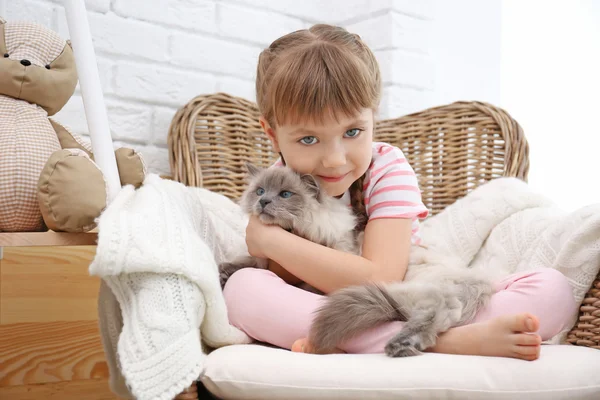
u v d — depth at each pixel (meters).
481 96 2.30
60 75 1.23
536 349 0.93
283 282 1.14
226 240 1.45
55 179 0.98
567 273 1.15
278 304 1.08
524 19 2.34
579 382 0.92
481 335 0.96
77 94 1.64
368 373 0.87
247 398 0.90
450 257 1.42
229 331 1.03
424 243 1.53
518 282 1.07
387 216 1.27
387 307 1.01
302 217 1.24
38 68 1.18
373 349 1.01
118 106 1.69
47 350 1.58
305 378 0.88
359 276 1.17
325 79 1.15
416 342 0.95
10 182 1.04
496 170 1.78
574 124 2.21
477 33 2.29
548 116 2.28
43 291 1.58
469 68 2.27
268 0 1.98
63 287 1.61
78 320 1.63
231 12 1.90
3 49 1.18
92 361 1.64
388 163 1.35
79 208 0.98
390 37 2.01
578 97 2.20
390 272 1.20
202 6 1.84
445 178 1.80
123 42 1.70
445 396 0.87
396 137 1.84
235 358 0.92
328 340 0.98
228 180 1.74
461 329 0.98
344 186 1.28
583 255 1.12
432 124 1.84
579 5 2.20
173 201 1.06
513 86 2.35
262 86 1.34
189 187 1.53
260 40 1.96
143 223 0.93
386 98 2.01
